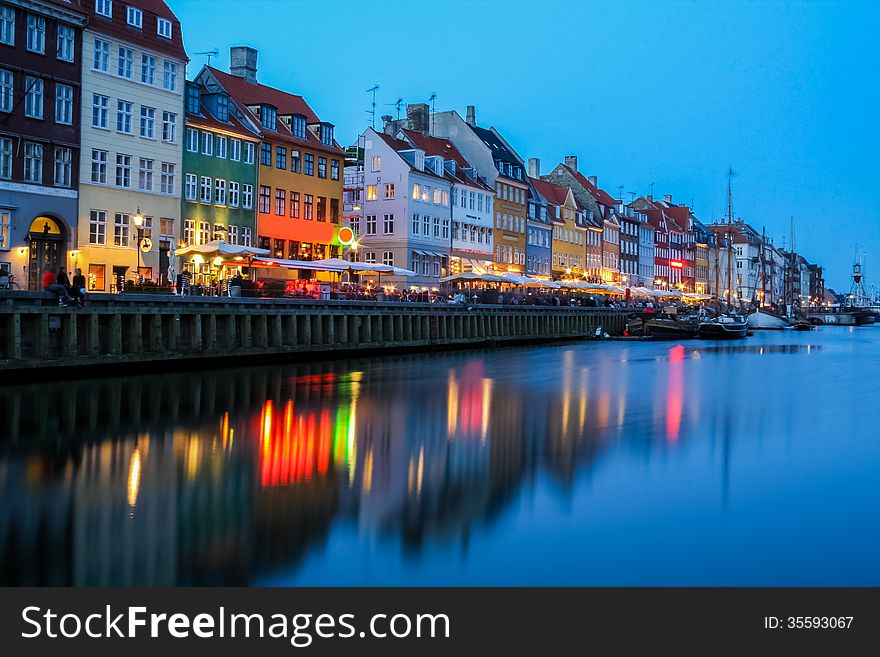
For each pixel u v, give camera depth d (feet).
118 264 149.59
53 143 137.69
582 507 46.60
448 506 46.44
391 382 110.52
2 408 77.51
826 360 163.94
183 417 75.72
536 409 84.89
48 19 136.46
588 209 371.56
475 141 286.46
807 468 57.00
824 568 38.04
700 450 63.05
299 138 197.36
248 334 131.85
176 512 44.91
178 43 163.12
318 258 202.18
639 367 142.72
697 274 509.35
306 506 46.19
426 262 244.42
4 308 93.86
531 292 276.41
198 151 168.25
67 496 47.83
